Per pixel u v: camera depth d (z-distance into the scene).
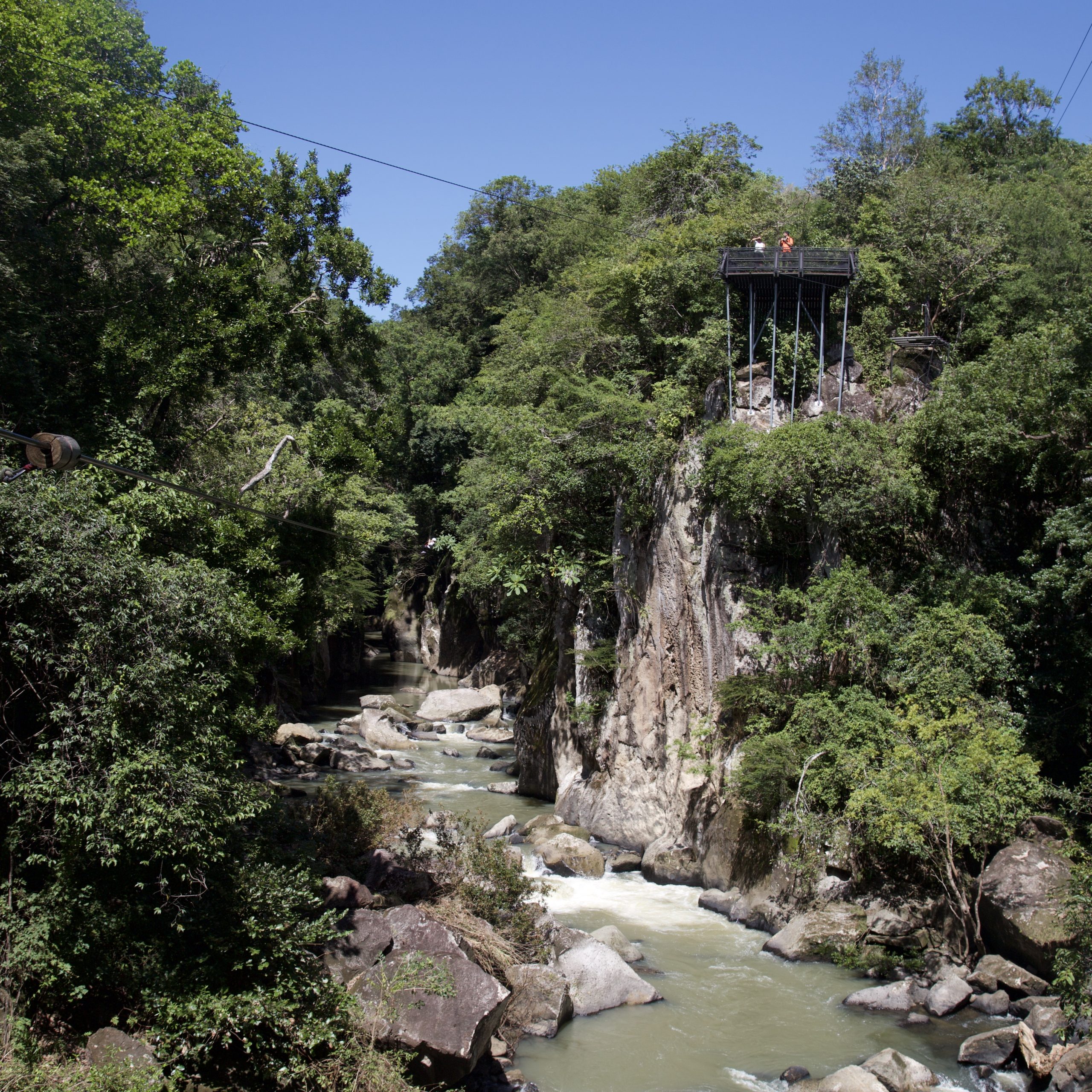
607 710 23.94
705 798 20.70
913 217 27.30
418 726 38.66
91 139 22.77
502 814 25.12
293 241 21.88
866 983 15.01
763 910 17.66
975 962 14.96
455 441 49.91
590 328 29.42
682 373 24.08
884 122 34.06
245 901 11.38
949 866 15.09
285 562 21.34
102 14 27.77
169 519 15.30
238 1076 10.59
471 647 51.94
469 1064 11.24
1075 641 17.52
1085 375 18.75
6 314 18.58
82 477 12.53
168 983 10.72
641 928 17.59
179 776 10.84
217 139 22.56
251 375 32.69
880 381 23.75
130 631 11.29
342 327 22.42
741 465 20.69
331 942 12.41
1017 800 15.50
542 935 15.24
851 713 17.92
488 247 54.94
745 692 19.80
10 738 11.20
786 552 21.34
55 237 20.86
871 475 20.03
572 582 25.36
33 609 11.22
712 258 26.19
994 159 38.78
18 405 17.67
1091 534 16.77
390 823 18.02
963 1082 11.86
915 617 18.84
